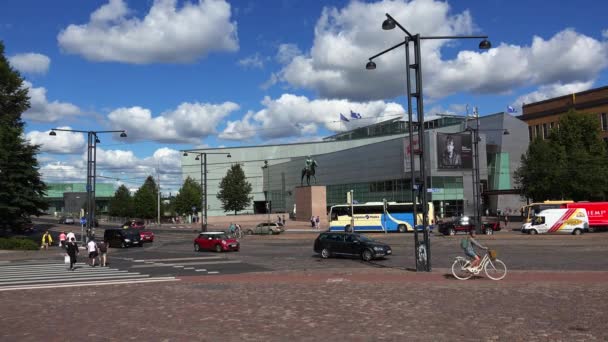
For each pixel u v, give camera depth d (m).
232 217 100.69
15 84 56.12
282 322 11.35
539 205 55.69
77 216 121.38
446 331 10.10
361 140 123.81
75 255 26.58
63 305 14.40
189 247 43.81
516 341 9.20
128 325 11.33
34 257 36.75
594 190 63.16
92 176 47.88
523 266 23.14
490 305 12.92
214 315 12.36
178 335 10.22
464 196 81.50
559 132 68.88
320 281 18.91
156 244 49.34
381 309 12.73
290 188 122.81
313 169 88.25
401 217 58.12
